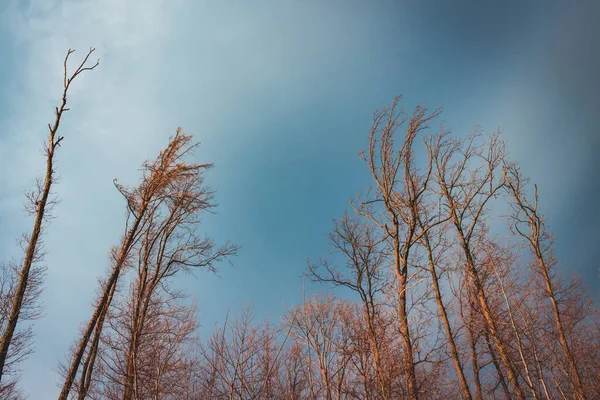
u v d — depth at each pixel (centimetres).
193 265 1605
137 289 1273
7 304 1450
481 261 1418
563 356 1187
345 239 1327
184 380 1038
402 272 1284
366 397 962
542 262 1359
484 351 1370
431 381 1011
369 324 1066
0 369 1103
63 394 1189
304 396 1037
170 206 1652
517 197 1484
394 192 1459
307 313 1141
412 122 1508
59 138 1408
